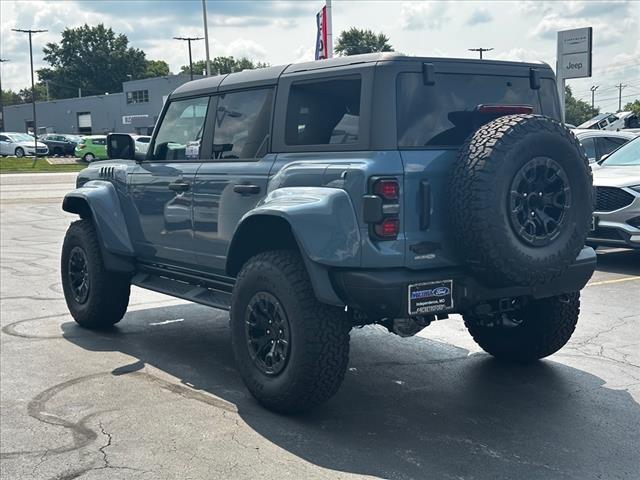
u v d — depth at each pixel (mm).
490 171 4074
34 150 54656
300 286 4395
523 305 4824
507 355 5738
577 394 5035
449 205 4234
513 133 4133
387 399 4969
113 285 6695
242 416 4660
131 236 6402
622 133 12789
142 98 74500
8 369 5672
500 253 4117
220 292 5660
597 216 9484
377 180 4129
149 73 128625
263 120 5070
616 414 4664
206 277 5672
